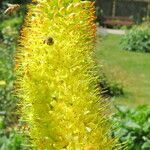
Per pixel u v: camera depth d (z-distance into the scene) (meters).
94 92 0.49
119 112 0.98
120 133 0.91
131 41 3.35
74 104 0.47
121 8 5.13
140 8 5.06
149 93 2.05
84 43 0.50
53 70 0.49
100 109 0.48
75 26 0.49
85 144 0.45
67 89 0.48
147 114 0.99
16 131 0.91
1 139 0.90
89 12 0.50
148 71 2.59
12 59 1.55
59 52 0.49
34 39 0.49
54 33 0.49
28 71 0.49
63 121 0.47
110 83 1.89
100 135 0.46
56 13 0.49
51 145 0.48
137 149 0.93
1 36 2.37
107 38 3.69
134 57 3.04
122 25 4.58
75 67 0.49
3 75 1.41
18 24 2.44
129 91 2.03
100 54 2.53
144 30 3.40
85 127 0.46
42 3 0.50
